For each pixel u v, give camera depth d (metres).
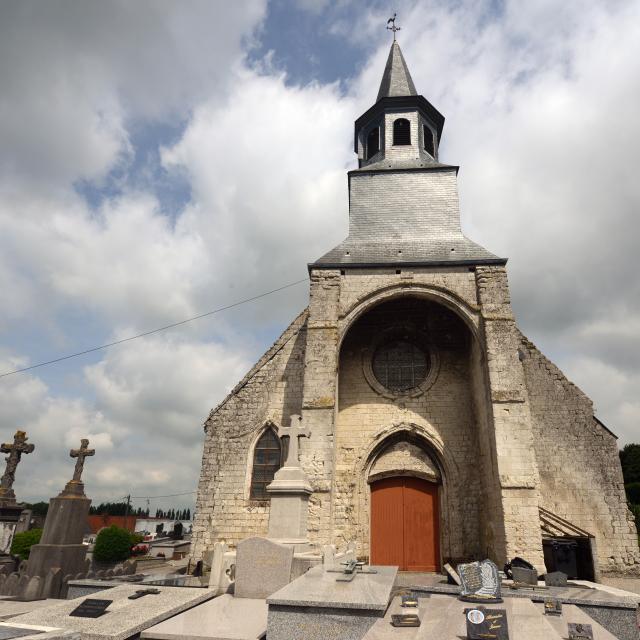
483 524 14.28
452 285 15.28
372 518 15.20
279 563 7.95
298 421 11.58
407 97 21.05
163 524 62.22
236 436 15.80
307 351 14.67
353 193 19.30
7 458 16.69
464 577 7.42
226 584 8.29
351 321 15.30
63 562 11.80
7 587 10.50
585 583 10.05
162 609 6.84
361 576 7.59
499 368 13.71
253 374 16.52
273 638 5.91
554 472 14.38
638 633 7.64
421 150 20.44
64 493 12.73
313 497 12.87
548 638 5.27
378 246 17.39
